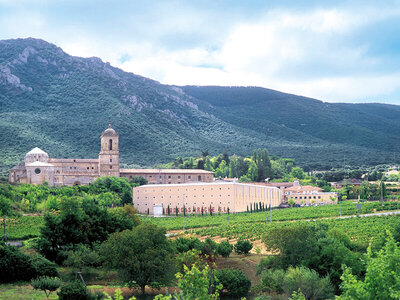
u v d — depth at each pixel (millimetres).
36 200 178250
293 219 182500
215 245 113000
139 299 81750
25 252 107562
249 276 98438
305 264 93812
